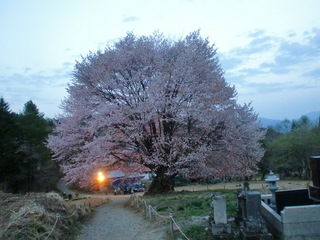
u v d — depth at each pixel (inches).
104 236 415.2
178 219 415.8
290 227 309.9
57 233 364.2
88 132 889.5
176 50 921.5
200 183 1702.8
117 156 870.4
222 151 848.9
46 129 1962.4
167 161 812.0
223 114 820.0
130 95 866.8
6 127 1525.6
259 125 914.7
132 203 689.6
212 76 868.0
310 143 1806.1
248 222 310.5
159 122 846.5
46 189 1609.3
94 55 938.1
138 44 885.8
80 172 851.4
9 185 1429.6
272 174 415.5
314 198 334.6
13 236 307.3
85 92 902.4
